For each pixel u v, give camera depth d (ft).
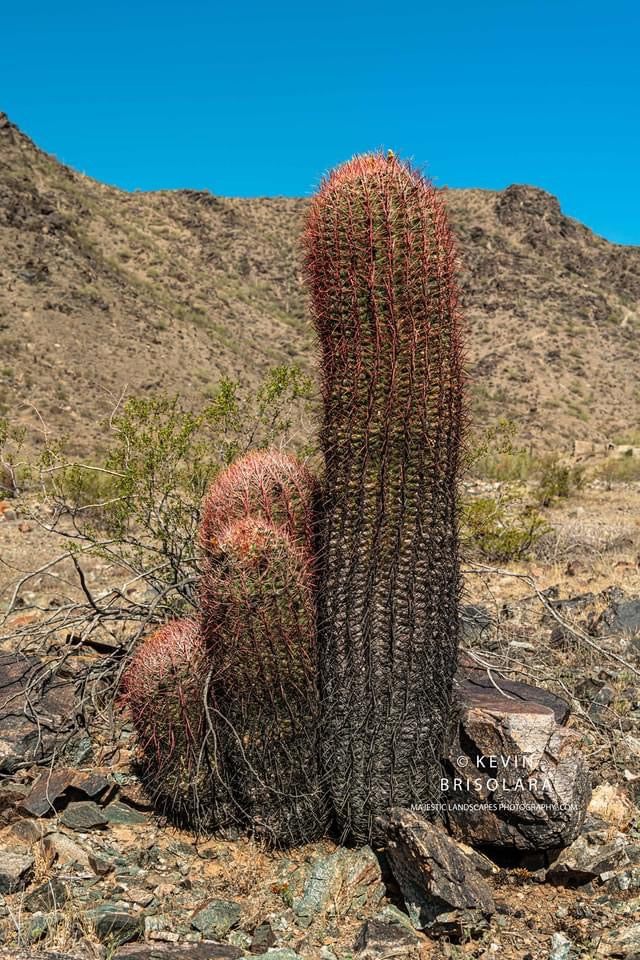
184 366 121.39
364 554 12.55
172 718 13.58
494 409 156.04
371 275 12.02
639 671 20.10
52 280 125.70
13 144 170.81
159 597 17.90
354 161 12.72
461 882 11.85
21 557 34.91
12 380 96.73
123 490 19.94
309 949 11.27
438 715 13.20
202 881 12.76
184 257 188.85
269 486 13.75
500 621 23.20
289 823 13.39
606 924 11.78
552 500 53.16
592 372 181.88
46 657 20.13
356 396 12.31
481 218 239.50
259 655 12.63
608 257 231.71
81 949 10.82
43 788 14.73
